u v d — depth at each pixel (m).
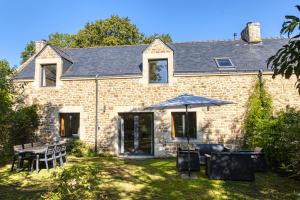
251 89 13.85
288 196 6.96
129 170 10.48
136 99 14.54
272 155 10.21
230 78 14.02
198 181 8.64
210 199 6.80
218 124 13.84
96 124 14.74
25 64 17.52
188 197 6.98
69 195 4.66
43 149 10.04
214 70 14.16
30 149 10.07
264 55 15.09
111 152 14.51
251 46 16.22
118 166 11.38
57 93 15.21
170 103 9.42
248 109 13.74
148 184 8.33
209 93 14.06
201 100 9.56
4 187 7.93
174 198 6.90
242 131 13.68
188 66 14.74
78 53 17.56
